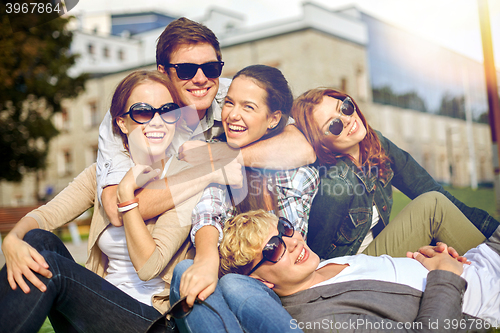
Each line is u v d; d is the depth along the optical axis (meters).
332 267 1.58
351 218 2.05
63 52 8.77
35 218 1.60
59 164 12.41
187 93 1.94
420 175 2.24
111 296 1.36
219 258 1.52
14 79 8.62
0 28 7.93
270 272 1.46
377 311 1.39
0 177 9.78
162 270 1.55
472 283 1.50
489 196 3.25
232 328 1.24
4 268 1.31
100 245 1.63
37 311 1.24
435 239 1.98
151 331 1.35
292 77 7.97
